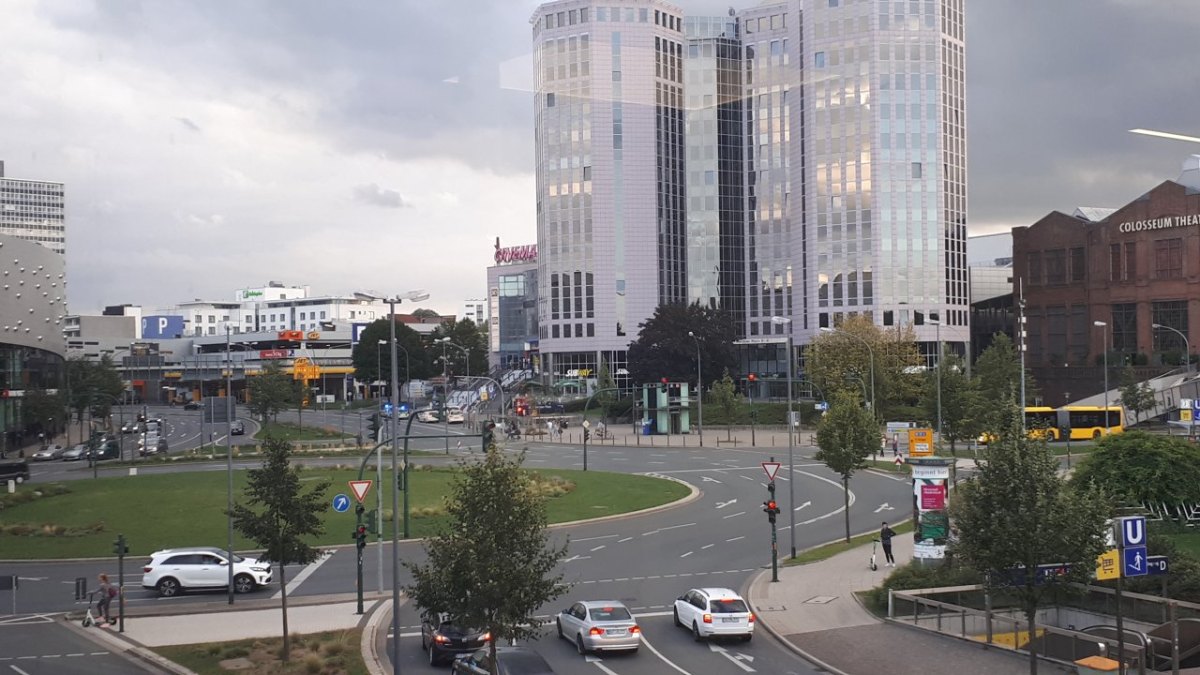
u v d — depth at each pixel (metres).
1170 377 114.00
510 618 26.23
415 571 27.42
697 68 176.50
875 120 151.38
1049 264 136.25
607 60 170.88
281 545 32.91
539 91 175.88
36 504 65.25
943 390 85.00
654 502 66.12
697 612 34.22
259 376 128.62
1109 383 124.12
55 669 31.27
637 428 135.50
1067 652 29.89
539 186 181.62
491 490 26.88
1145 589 34.25
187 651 33.03
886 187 151.25
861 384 105.44
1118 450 49.06
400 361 191.75
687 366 144.25
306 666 30.70
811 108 157.00
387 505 63.41
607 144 171.38
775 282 171.88
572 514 61.56
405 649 33.75
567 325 173.38
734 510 64.00
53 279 131.50
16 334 115.44
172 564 43.38
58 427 141.62
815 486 74.88
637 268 171.50
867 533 54.59
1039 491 27.50
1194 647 29.66
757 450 103.06
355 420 149.12
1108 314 129.50
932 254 151.12
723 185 177.62
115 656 32.94
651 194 172.12
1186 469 48.06
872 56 151.50
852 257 152.88
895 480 77.75
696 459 94.56
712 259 177.12
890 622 35.66
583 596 41.22
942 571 38.41
